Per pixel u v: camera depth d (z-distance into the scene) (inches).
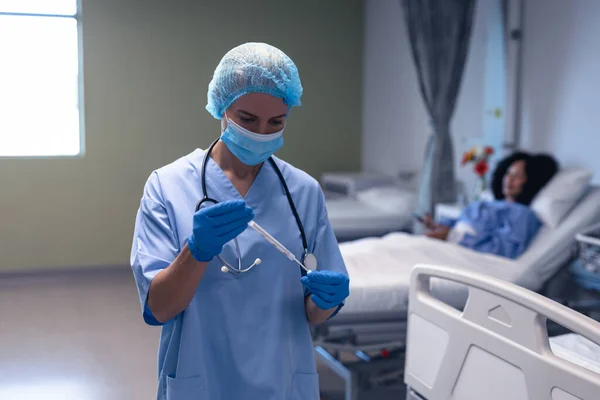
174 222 44.3
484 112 145.7
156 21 184.2
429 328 60.4
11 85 178.1
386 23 190.2
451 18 140.2
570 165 124.7
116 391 103.9
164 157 188.9
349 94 206.8
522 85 136.8
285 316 45.6
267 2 194.7
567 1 123.6
